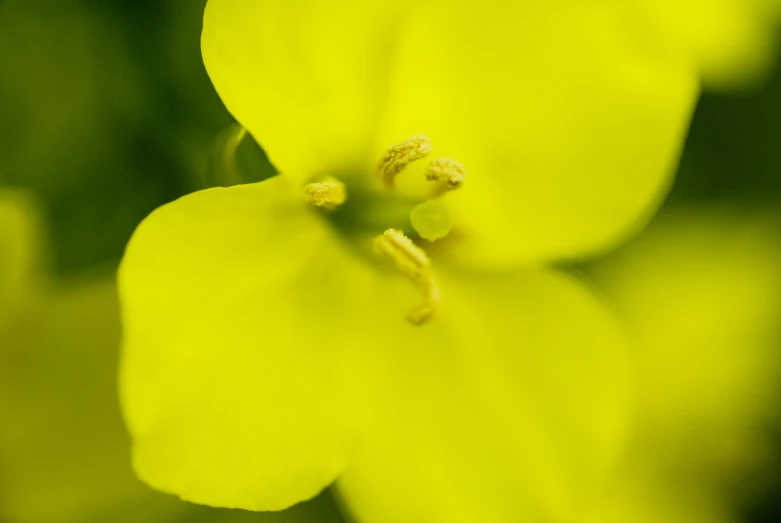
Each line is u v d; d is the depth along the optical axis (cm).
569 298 8
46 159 8
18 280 8
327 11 8
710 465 10
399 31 8
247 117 8
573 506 8
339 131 8
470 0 8
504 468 8
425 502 8
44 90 8
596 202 8
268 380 8
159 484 8
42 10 8
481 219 8
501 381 8
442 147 8
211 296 8
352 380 8
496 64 8
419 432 8
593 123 8
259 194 8
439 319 8
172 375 8
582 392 8
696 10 10
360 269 8
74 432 8
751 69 10
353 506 8
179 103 8
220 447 8
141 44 8
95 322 8
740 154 10
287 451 8
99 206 8
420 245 8
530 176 8
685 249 9
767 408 10
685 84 8
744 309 10
